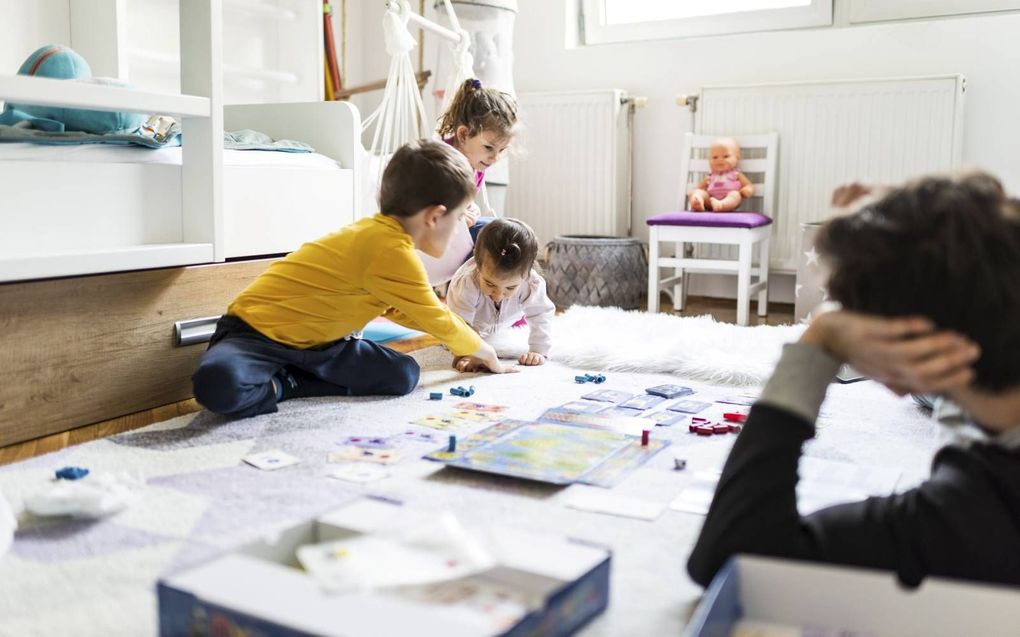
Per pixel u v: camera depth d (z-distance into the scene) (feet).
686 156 11.34
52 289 5.27
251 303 6.00
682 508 4.04
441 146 6.40
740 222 9.94
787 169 10.93
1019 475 2.47
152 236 6.08
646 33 12.19
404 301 6.21
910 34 10.31
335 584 2.45
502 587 2.64
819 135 10.67
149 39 10.00
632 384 6.68
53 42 8.29
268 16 10.61
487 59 10.66
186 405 6.13
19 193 5.27
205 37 6.01
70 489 3.99
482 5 10.50
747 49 11.24
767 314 10.97
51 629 2.94
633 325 8.77
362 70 13.46
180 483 4.35
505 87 10.87
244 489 4.27
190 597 2.45
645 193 12.16
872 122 10.34
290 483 4.35
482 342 6.79
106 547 3.60
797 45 10.94
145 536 3.71
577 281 11.10
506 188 11.58
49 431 5.33
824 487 4.21
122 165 5.83
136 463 4.67
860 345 2.46
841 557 2.63
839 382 6.75
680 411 5.82
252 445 4.99
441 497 4.15
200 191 6.20
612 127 11.82
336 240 6.24
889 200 2.49
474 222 8.42
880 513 2.69
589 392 6.33
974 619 2.31
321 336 6.07
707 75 11.53
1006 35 9.86
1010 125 9.96
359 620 2.30
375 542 2.71
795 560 2.63
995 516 2.46
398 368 6.21
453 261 8.09
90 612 3.05
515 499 4.13
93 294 5.52
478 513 3.94
